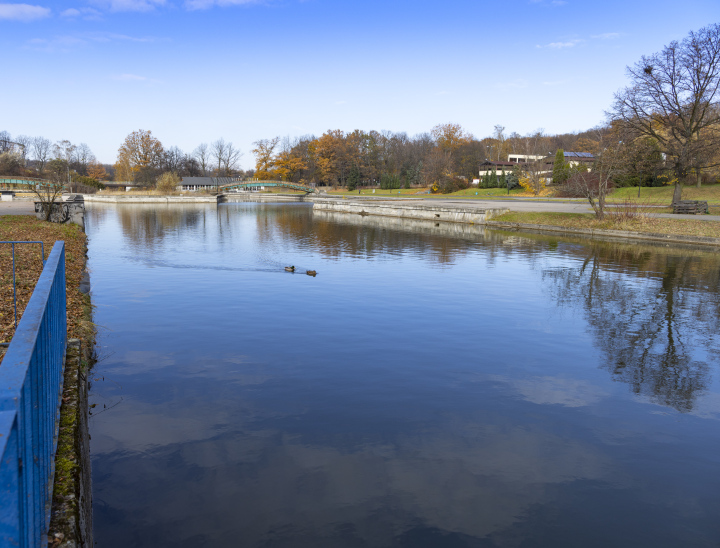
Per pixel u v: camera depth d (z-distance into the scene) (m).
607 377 9.58
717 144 37.97
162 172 118.88
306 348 10.61
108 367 9.30
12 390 2.00
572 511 5.55
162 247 27.42
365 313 13.65
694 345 11.60
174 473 5.97
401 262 23.00
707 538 5.19
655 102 39.25
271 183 98.06
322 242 30.84
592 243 30.94
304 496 5.61
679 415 8.05
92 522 5.07
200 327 12.00
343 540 4.95
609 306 15.05
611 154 37.50
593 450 6.87
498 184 91.81
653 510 5.61
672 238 31.33
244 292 15.99
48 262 4.99
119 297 14.97
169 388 8.40
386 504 5.52
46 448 3.60
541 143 112.06
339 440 6.84
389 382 8.90
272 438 6.82
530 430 7.35
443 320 13.15
